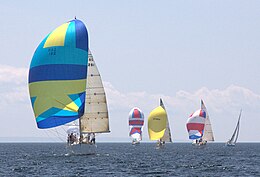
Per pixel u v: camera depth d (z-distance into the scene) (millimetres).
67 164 199750
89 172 170000
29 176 159625
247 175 170125
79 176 158875
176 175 167125
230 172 180250
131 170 181500
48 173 167250
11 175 163625
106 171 174625
